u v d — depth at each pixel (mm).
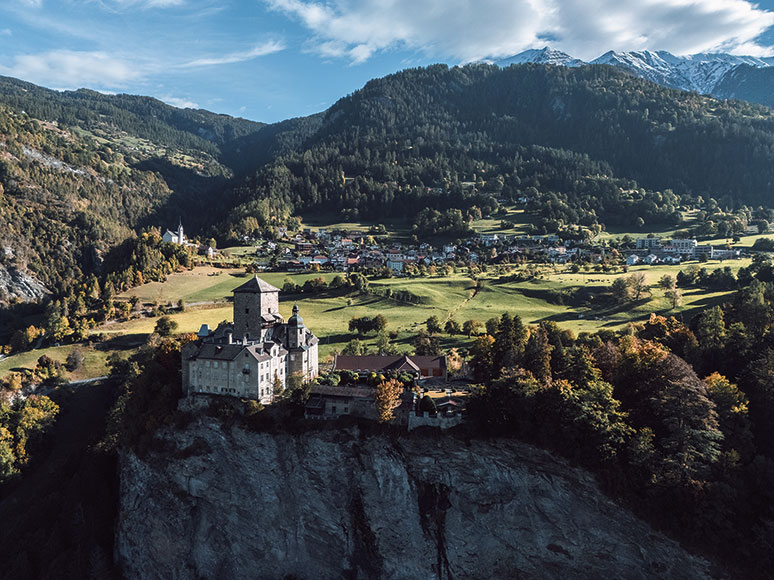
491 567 81250
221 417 92062
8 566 97875
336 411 91125
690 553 69500
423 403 87250
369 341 158375
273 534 90875
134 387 109750
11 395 146250
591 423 76062
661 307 177625
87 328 188250
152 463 95875
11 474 117875
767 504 69750
